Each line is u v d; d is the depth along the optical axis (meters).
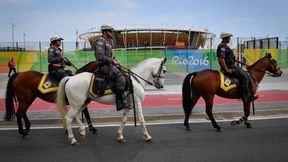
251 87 9.20
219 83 8.88
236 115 10.98
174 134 8.54
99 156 6.76
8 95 8.53
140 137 8.29
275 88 18.00
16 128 9.55
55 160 6.54
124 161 6.40
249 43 40.19
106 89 7.52
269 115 11.04
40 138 8.35
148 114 10.77
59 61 8.59
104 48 7.52
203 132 8.74
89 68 9.11
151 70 8.00
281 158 6.40
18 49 36.78
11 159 6.64
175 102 13.50
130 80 7.57
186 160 6.38
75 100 7.50
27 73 8.53
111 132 8.91
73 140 7.64
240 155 6.64
